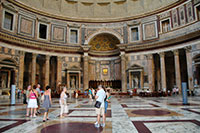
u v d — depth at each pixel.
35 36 29.11
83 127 6.22
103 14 34.91
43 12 30.41
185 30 25.75
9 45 25.17
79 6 34.53
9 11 25.66
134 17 32.53
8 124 6.77
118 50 35.00
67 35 32.62
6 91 24.38
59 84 29.20
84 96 25.16
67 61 31.91
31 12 28.97
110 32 33.47
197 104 12.66
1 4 24.38
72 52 32.50
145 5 32.47
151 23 30.94
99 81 34.09
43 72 32.31
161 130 5.57
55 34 31.52
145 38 31.16
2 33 23.97
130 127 6.09
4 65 24.22
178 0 27.41
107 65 36.12
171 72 32.59
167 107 11.19
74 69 30.64
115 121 7.14
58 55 31.33
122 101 16.42
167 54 31.36
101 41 35.91
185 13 26.47
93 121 7.25
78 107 11.92
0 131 5.69
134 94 27.56
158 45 29.34
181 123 6.53
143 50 30.98
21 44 26.88
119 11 34.59
